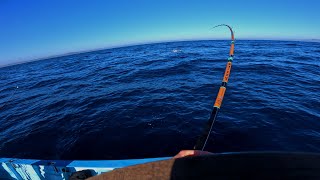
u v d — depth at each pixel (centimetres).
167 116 626
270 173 98
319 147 430
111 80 1329
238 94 783
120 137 534
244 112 607
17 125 743
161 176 114
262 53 2202
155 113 660
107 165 303
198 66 1488
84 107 823
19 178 333
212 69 1349
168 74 1312
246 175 100
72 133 597
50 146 552
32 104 1023
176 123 575
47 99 1073
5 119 839
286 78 1029
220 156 111
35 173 323
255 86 890
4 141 616
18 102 1116
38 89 1420
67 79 1653
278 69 1253
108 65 2259
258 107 640
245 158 106
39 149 548
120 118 648
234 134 490
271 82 955
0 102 1187
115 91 1016
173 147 476
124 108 738
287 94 766
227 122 545
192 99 771
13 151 555
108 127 595
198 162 112
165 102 757
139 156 462
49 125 680
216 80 1038
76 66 2711
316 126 508
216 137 483
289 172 96
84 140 543
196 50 3027
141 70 1563
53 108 882
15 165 327
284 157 101
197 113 632
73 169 304
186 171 110
